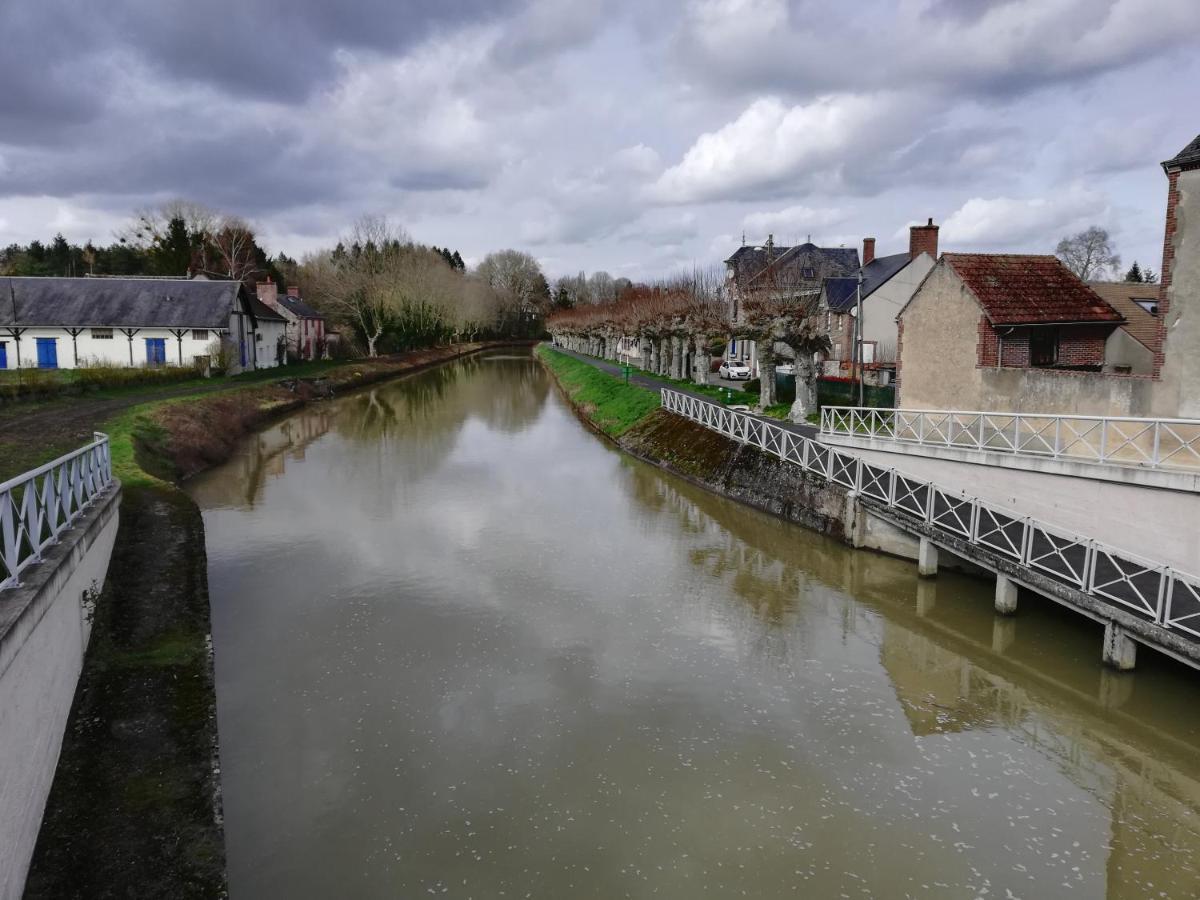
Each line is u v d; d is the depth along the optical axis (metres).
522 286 150.88
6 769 6.15
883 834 8.66
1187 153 14.76
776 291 31.70
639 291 66.50
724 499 23.47
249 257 87.88
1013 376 18.89
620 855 8.25
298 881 7.82
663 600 15.41
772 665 12.77
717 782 9.55
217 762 8.88
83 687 9.68
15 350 45.97
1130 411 16.05
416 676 12.09
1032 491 15.22
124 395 34.28
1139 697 11.46
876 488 18.69
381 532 19.69
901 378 23.03
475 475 26.84
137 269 84.75
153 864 7.11
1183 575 10.72
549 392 57.50
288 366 59.12
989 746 10.53
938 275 21.55
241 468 27.72
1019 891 7.84
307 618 14.25
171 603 12.52
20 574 7.93
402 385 61.66
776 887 7.84
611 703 11.39
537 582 16.27
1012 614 14.24
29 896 6.50
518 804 9.05
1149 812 9.17
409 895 7.64
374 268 82.50
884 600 15.51
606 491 24.72
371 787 9.34
